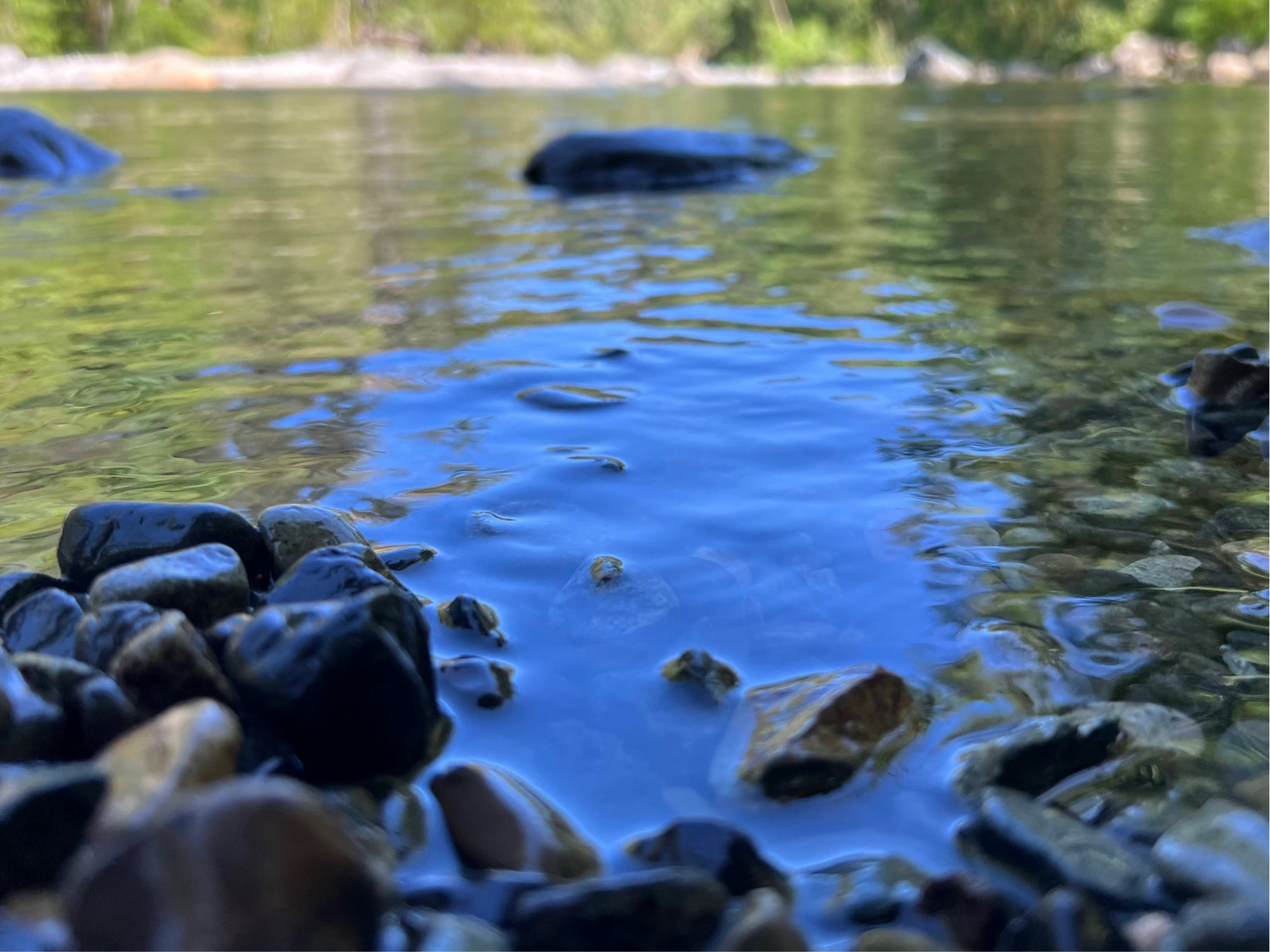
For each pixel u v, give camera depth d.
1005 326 3.27
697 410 2.48
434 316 3.44
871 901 1.05
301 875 0.91
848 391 2.62
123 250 4.70
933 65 29.92
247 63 29.39
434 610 1.59
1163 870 1.06
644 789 1.23
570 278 4.07
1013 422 2.39
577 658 1.49
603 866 1.11
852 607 1.61
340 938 0.92
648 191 6.88
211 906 0.88
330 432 2.35
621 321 3.36
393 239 5.00
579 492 2.02
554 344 3.09
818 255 4.54
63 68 26.75
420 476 2.09
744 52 46.47
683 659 1.45
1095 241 4.73
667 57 44.59
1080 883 1.06
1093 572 1.70
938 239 4.88
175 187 6.89
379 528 1.86
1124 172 7.39
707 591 1.65
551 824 1.14
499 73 30.84
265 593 1.65
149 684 1.31
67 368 2.87
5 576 1.61
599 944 0.99
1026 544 1.80
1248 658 1.46
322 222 5.52
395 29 38.09
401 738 1.27
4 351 3.04
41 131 7.85
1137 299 3.59
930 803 1.20
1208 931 0.97
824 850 1.14
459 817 1.17
